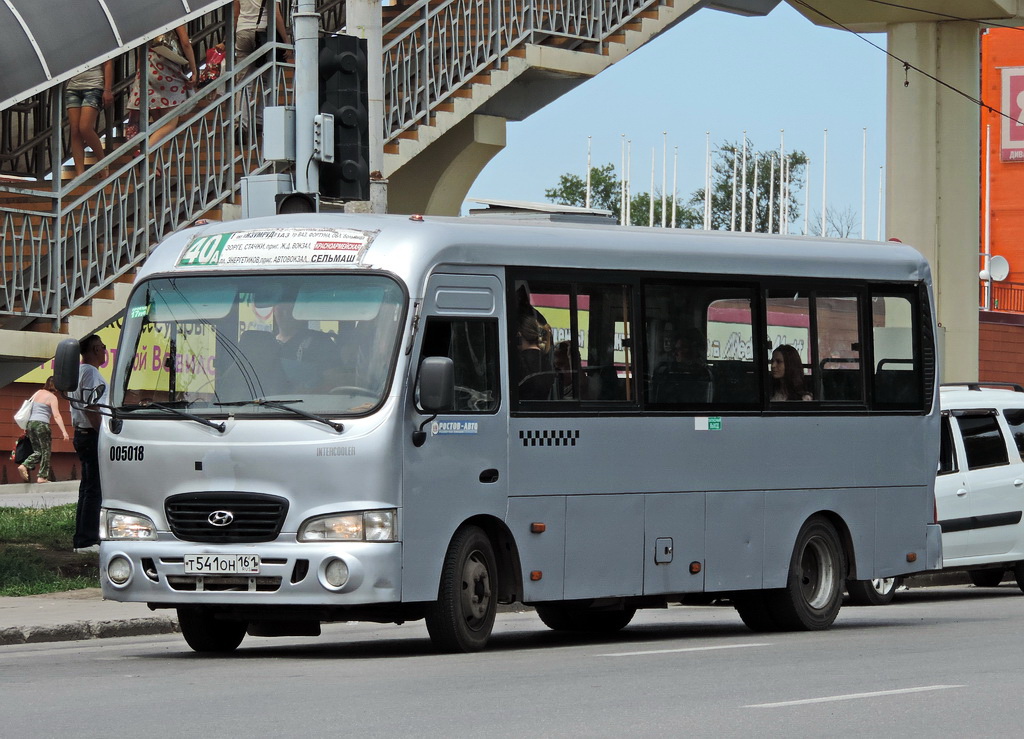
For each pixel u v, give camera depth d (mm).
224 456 19562
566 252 21500
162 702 15484
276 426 19469
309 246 20203
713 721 14336
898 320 25562
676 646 21781
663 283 22547
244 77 35688
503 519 20594
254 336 20016
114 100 35312
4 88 29688
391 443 19312
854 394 24891
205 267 20484
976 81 56281
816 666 18859
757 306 23672
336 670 18344
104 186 31703
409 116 37406
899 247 25812
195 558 19531
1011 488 33688
